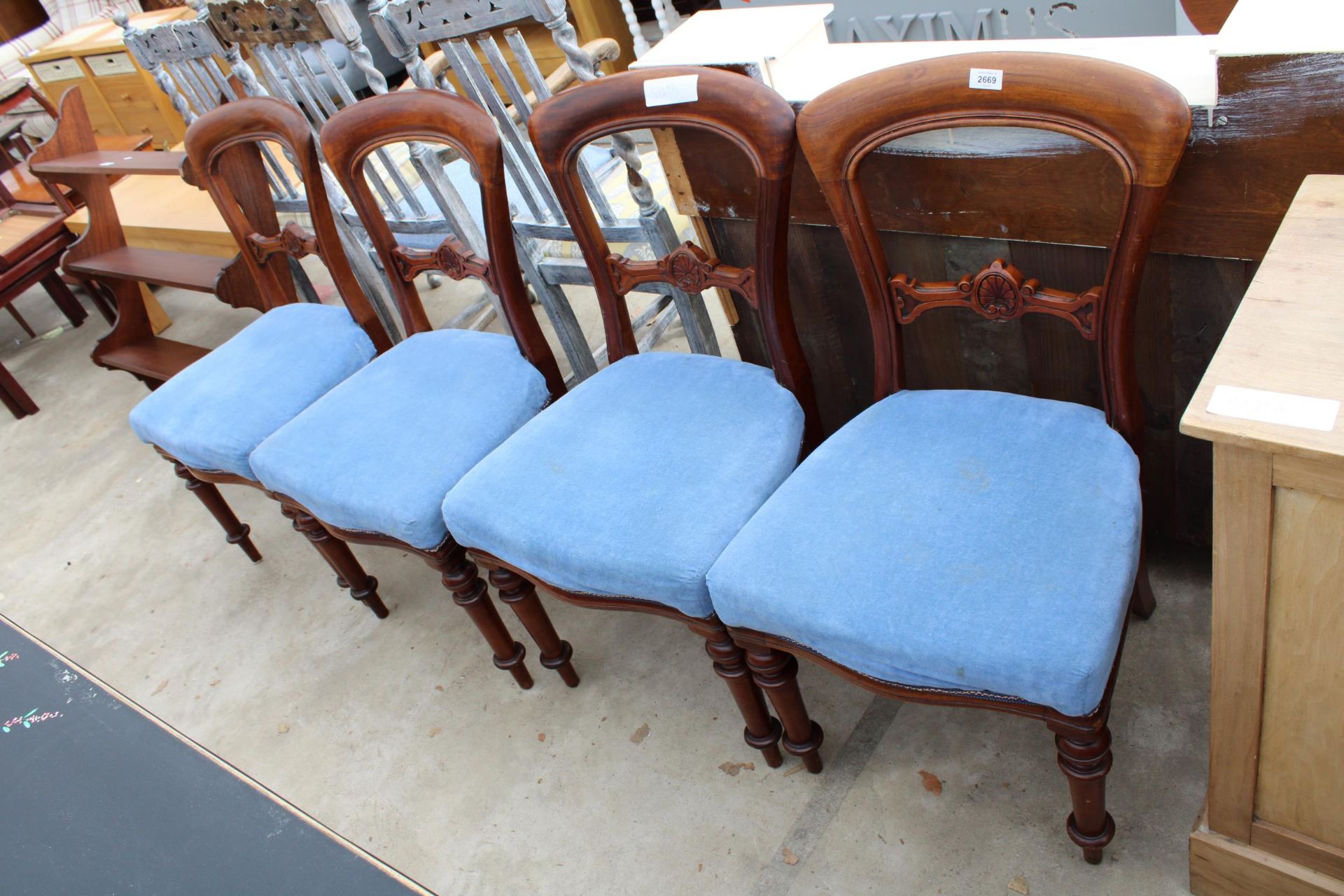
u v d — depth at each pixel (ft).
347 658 5.88
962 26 6.98
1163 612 4.53
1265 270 2.61
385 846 4.71
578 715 5.08
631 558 3.71
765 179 3.82
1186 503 4.43
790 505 3.59
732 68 4.11
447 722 5.27
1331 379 2.26
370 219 5.27
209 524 7.44
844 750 4.47
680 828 4.38
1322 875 3.17
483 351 5.18
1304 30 2.90
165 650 6.35
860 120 3.46
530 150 5.51
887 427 3.78
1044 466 3.38
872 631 3.11
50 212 9.53
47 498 8.31
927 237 4.21
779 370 4.29
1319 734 2.78
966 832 3.99
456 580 4.73
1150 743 4.07
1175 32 6.11
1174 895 3.59
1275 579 2.52
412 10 5.04
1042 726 4.27
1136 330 3.92
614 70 11.80
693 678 5.08
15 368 10.68
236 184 6.37
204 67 6.73
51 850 2.43
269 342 5.88
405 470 4.59
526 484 4.18
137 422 5.74
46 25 15.37
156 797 2.47
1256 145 3.11
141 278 7.58
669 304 7.27
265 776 5.25
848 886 3.95
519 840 4.55
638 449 4.15
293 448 4.95
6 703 2.89
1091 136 3.12
